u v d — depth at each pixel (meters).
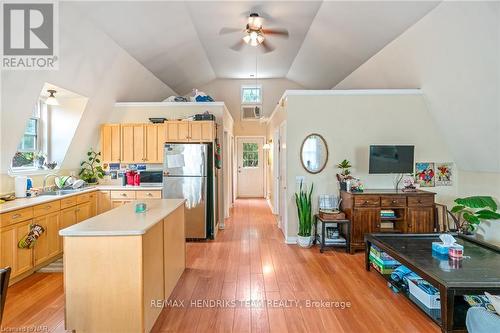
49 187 4.43
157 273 2.43
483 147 3.96
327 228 4.45
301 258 3.85
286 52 6.00
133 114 5.39
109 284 2.09
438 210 4.43
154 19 3.86
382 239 3.22
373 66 4.82
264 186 9.23
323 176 4.54
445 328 2.07
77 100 4.53
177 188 4.69
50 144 4.63
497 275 2.21
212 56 6.21
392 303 2.69
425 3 3.09
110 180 5.34
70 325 2.11
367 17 3.70
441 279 2.14
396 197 4.04
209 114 4.97
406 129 4.52
